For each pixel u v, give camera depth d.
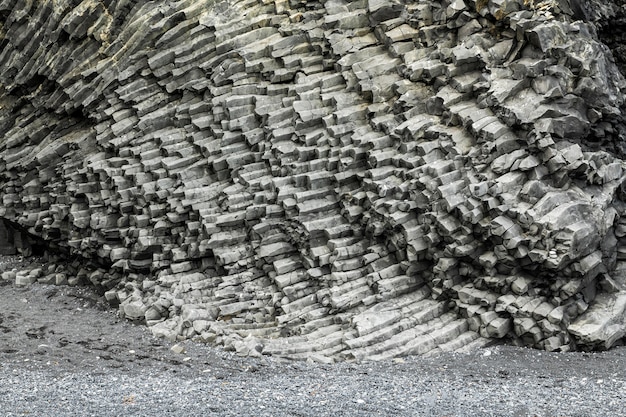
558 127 16.42
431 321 16.50
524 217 15.73
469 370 14.85
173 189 19.20
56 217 21.22
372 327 15.98
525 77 16.78
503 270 16.25
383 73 18.47
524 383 14.02
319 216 17.80
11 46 23.36
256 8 20.38
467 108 17.11
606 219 16.22
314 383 13.87
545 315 15.83
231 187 18.64
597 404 12.70
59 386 13.45
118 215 20.09
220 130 19.36
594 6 19.56
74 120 22.22
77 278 21.17
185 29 20.36
